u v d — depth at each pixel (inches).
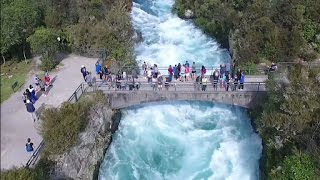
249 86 1234.6
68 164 979.3
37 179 830.5
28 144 949.2
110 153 1168.2
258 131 1165.1
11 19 1360.7
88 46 1425.9
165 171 1111.0
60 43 1427.2
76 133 988.6
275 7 1512.1
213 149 1171.3
